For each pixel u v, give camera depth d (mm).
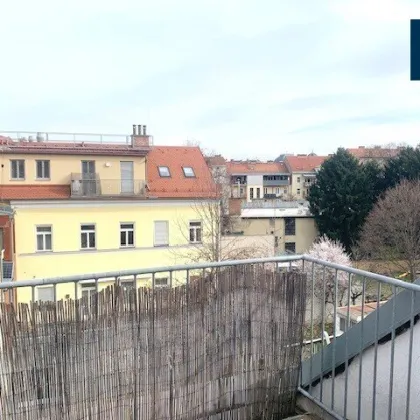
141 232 18750
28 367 1990
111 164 18953
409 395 2033
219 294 2504
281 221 31750
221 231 21625
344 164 31125
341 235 31016
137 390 2268
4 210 15602
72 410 2092
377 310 2303
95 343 2150
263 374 2678
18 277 16953
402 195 25172
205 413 2482
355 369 2547
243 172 60188
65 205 17609
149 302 2287
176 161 21062
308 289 2887
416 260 24016
